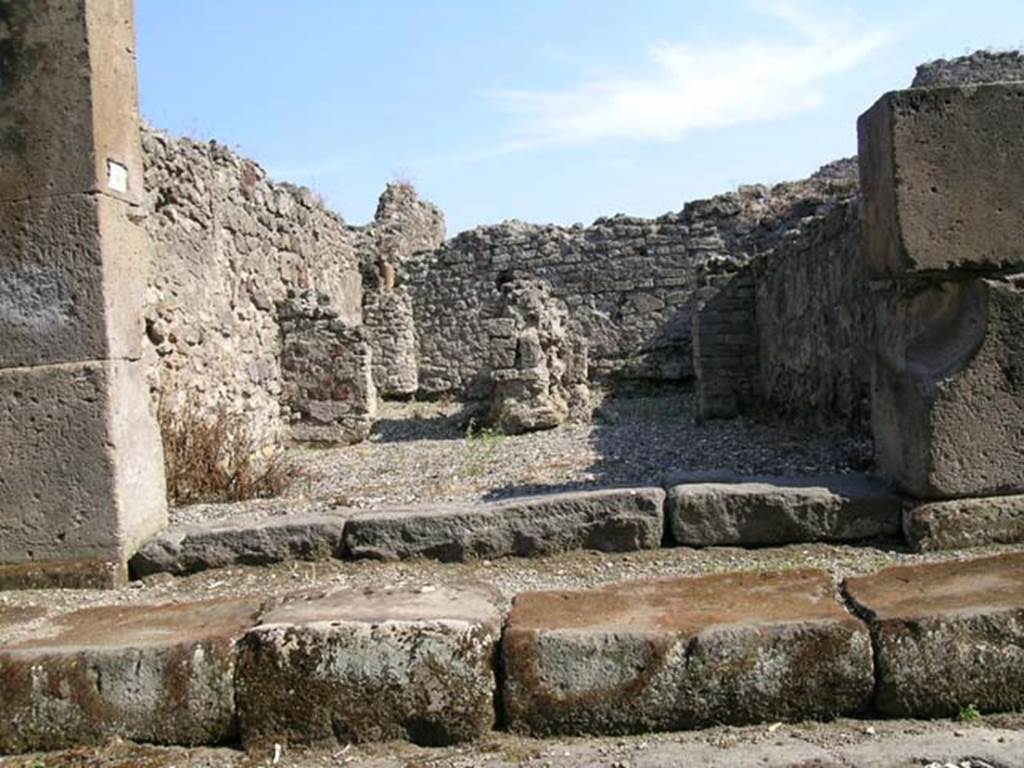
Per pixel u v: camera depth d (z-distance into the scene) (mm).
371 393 13195
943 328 4293
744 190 17859
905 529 4164
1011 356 4078
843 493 4301
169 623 3619
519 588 3953
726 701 3195
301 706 3271
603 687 3215
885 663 3180
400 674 3252
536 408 12375
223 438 8328
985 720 3145
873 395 4715
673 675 3195
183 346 9086
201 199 9781
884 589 3531
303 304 12414
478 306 18703
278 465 8984
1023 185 4105
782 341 10781
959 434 4074
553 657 3234
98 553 4402
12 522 4430
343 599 3691
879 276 4441
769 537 4293
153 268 8477
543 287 13094
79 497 4410
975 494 4086
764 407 11766
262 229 11914
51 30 4430
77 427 4418
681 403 15625
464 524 4383
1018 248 4102
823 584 3670
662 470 7609
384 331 18000
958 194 4117
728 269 12148
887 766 2867
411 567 4336
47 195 4449
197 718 3324
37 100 4445
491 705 3256
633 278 18016
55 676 3354
